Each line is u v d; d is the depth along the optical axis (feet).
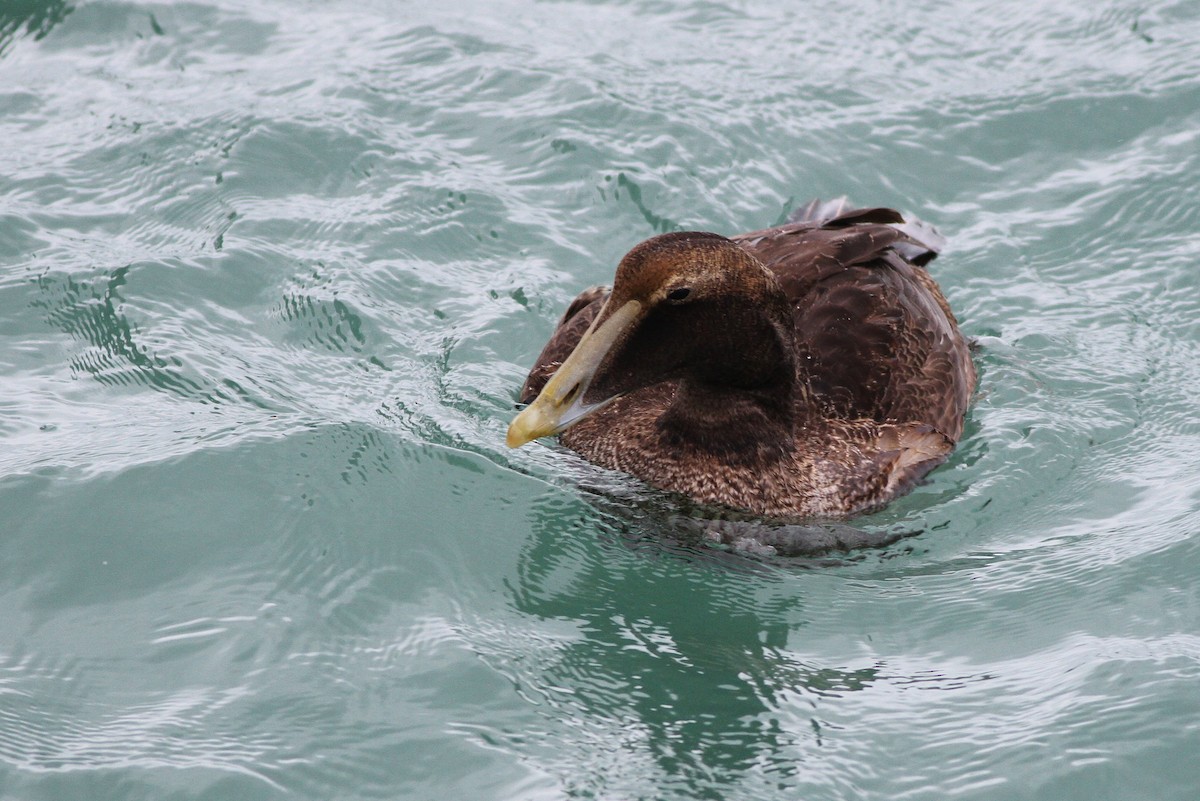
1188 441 39.24
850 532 35.88
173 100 53.01
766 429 36.42
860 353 38.01
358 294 44.32
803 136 53.06
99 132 51.06
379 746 27.55
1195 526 34.47
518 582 32.89
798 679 30.17
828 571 34.32
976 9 61.52
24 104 52.60
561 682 29.68
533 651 30.55
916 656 31.01
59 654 29.45
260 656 29.68
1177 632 30.99
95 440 36.40
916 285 40.81
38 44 56.34
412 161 50.34
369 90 53.78
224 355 41.04
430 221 47.85
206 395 39.01
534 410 33.30
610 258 47.55
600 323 34.12
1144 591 32.53
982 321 45.73
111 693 28.48
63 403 38.32
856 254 39.70
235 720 27.94
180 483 34.63
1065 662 30.19
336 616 31.07
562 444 38.99
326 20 58.85
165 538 32.99
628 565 33.96
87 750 26.94
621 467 37.40
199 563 32.35
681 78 55.77
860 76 56.75
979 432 39.73
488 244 47.42
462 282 45.73
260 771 26.73
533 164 50.83
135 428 37.06
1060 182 51.67
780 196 50.60
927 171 52.21
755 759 27.76
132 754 26.89
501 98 53.88
